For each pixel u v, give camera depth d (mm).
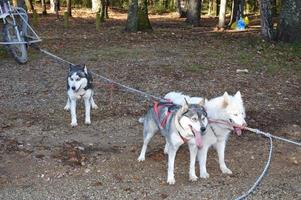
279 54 15766
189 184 6504
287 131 8742
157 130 7000
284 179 6758
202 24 29828
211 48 16844
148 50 15766
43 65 13062
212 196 6180
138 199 6043
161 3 42906
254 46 17438
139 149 7656
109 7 41750
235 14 27000
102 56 14445
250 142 8156
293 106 10297
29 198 6023
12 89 10805
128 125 8781
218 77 12336
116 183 6465
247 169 7082
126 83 11516
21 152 7371
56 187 6324
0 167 6863
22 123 8695
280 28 18438
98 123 8836
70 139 8000
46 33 20562
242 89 11414
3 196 6059
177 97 6914
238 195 6234
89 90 8602
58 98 10258
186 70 12914
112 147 7715
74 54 14711
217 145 6863
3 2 12922
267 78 12508
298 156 7605
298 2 17734
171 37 19922
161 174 6777
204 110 6117
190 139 6195
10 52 13664
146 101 10203
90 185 6391
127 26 21516
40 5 40406
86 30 22266
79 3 41719
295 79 12570
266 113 9711
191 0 29094
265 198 6172
